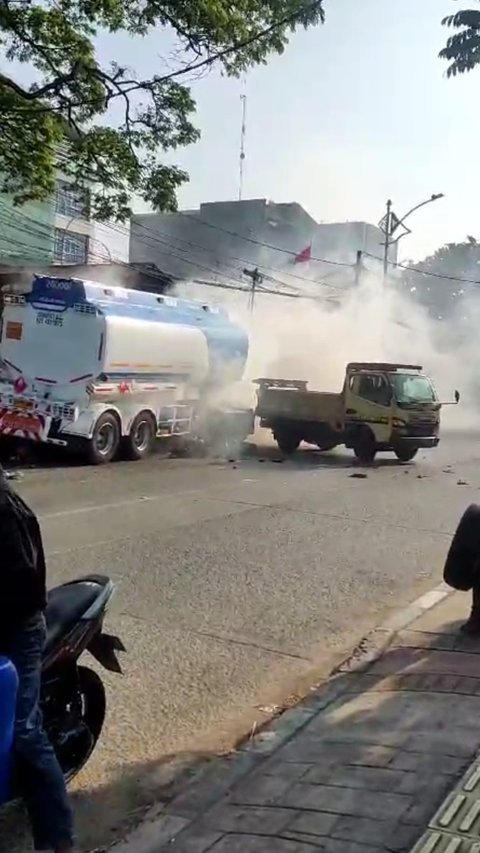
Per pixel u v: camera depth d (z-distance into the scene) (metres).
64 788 3.25
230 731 4.73
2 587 3.16
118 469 16.14
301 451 21.92
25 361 17.02
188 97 16.73
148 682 5.41
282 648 6.19
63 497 12.29
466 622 6.74
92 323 16.45
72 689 3.95
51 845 3.20
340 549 9.61
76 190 17.77
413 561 9.20
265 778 4.02
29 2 15.57
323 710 4.94
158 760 4.37
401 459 20.17
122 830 3.69
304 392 20.77
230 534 10.06
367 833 3.44
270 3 15.38
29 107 15.88
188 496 12.89
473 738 4.39
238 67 16.00
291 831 3.49
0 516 3.15
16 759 3.16
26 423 16.77
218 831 3.55
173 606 7.01
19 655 3.21
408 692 5.14
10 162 16.80
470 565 6.36
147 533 9.80
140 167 17.30
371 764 4.11
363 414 19.72
